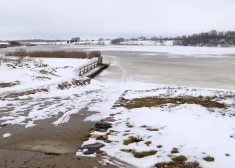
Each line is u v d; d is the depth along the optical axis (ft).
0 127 23.07
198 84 58.70
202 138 19.25
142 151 17.74
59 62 95.81
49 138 20.49
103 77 68.49
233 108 28.45
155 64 107.14
